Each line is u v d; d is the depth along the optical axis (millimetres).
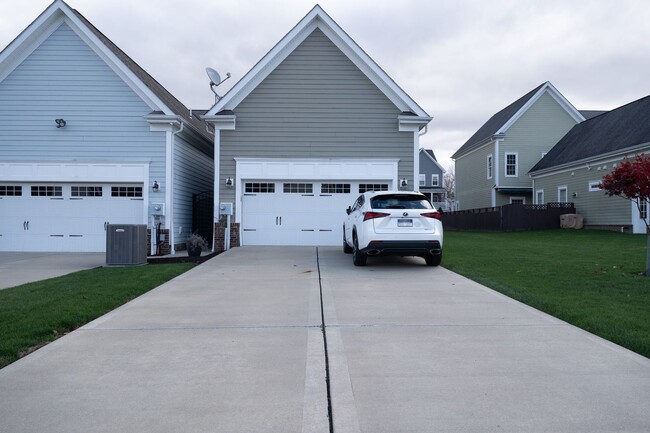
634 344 5215
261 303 7523
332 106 16438
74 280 9555
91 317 6641
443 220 40469
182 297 8023
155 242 15867
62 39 16016
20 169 15992
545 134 35969
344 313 6828
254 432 3424
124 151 16062
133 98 16094
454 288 8727
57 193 16188
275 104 16391
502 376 4414
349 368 4629
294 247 15938
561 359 4863
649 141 21922
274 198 16422
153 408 3787
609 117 29516
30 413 3703
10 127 15961
